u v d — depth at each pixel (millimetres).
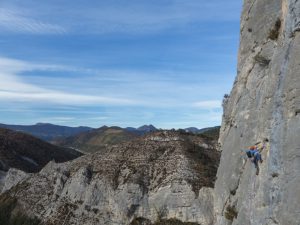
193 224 57438
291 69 26844
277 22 35312
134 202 64125
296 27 27453
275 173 26500
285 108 26703
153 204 62844
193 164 65188
